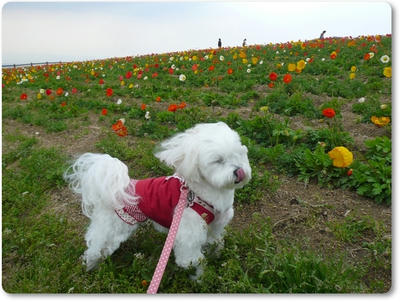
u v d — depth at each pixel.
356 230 0.85
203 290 0.67
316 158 1.09
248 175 0.66
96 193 0.73
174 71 3.31
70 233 0.94
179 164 0.69
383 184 0.94
